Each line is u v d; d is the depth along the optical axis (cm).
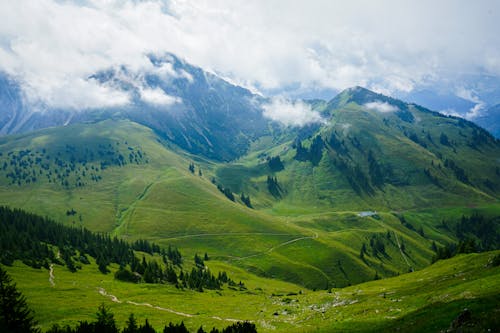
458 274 7644
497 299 3841
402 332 3853
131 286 11544
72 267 13475
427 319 3909
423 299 5697
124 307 8450
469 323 3064
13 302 4981
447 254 13975
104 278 12812
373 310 6038
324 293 10669
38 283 10500
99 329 5012
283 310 8144
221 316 7956
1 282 4947
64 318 7244
